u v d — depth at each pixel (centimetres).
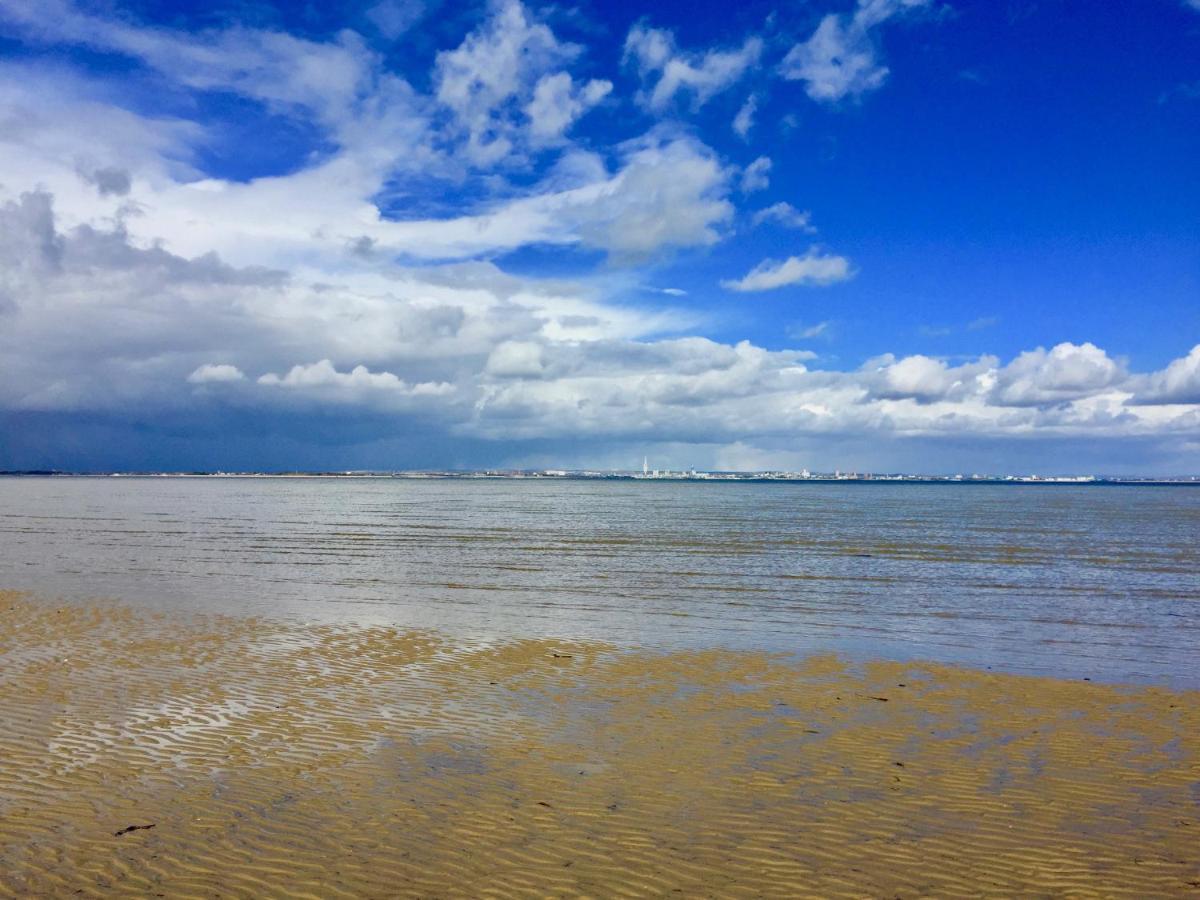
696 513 7412
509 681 1304
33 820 748
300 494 13150
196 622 1773
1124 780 888
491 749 970
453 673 1349
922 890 649
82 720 1051
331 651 1498
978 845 728
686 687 1283
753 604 2192
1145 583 2667
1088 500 12294
